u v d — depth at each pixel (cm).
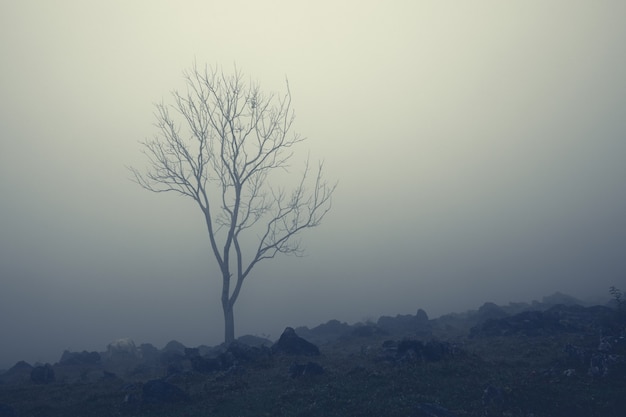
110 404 2014
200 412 1794
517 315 3322
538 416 1561
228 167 4134
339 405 1723
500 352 2539
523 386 1789
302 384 2067
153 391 1984
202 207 4122
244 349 2738
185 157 4222
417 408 1589
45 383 2750
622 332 2438
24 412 1994
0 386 2734
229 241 3962
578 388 1772
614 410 1576
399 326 4256
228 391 2061
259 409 1769
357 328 3856
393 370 2153
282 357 2709
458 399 1728
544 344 2609
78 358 3641
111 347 3900
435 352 2309
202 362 2588
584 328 3047
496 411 1591
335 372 2238
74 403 2106
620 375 1856
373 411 1631
